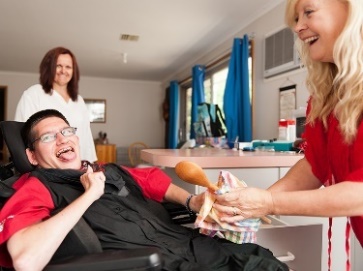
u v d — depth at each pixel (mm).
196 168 882
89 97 6094
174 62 4832
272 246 1127
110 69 5359
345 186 699
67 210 807
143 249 719
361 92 697
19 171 1138
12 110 5613
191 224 1189
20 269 701
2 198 885
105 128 6199
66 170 1005
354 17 667
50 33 3525
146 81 6414
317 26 722
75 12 2947
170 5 2795
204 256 887
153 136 6465
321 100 877
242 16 3027
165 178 1281
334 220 1377
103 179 933
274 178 1365
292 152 1579
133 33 3512
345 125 734
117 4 2777
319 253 1181
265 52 2838
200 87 4039
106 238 899
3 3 2764
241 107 2912
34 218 805
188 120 5332
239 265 825
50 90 1798
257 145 1932
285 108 2574
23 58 4629
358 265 1495
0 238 750
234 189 813
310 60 879
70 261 678
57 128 1126
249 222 879
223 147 2398
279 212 753
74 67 1887
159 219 1069
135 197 1127
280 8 2650
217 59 3750
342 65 699
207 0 2697
